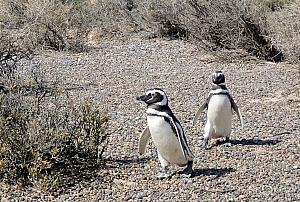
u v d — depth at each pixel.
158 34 32.03
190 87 20.59
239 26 26.03
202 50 27.12
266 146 13.64
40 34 29.00
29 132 11.72
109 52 28.33
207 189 11.16
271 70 23.19
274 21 26.12
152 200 10.74
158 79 22.06
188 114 16.88
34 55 26.69
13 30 32.34
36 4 32.72
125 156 13.15
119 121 16.17
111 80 22.02
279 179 11.60
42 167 11.33
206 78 22.09
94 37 32.16
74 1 37.28
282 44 24.84
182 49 28.19
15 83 15.39
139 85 21.06
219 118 13.34
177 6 31.36
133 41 31.17
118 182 11.62
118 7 34.88
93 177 11.84
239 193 10.95
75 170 11.96
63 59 26.39
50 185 11.24
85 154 12.15
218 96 13.24
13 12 34.03
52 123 12.25
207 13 27.44
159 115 11.20
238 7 26.03
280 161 12.61
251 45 25.80
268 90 19.73
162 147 11.40
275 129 15.09
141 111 17.36
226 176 11.77
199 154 13.17
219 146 13.74
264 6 29.27
